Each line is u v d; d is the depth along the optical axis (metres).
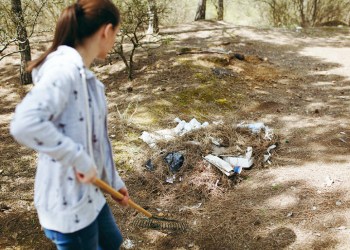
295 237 3.09
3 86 6.43
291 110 5.32
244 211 3.40
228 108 5.36
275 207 3.43
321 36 9.94
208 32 9.63
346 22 12.48
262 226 3.22
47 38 7.89
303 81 6.53
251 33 9.79
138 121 4.87
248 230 3.19
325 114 5.18
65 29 1.63
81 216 1.68
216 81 6.04
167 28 10.02
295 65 7.39
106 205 1.97
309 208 3.39
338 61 7.65
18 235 3.17
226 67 6.71
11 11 5.61
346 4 12.34
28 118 1.39
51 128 1.43
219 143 4.13
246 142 4.21
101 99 1.70
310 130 4.72
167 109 5.18
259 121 4.98
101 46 1.72
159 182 3.74
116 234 2.04
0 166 4.06
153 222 3.02
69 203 1.65
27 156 4.25
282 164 4.02
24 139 1.41
